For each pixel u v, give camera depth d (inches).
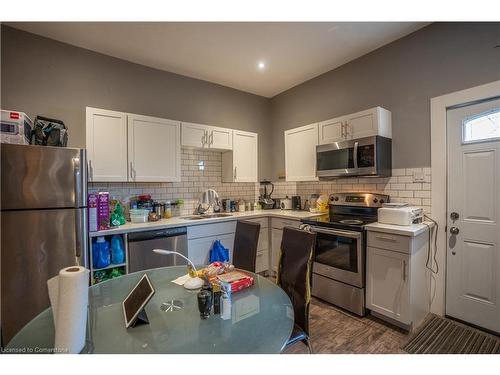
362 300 89.0
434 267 91.3
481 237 82.0
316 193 136.4
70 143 98.8
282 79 136.9
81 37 95.2
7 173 66.8
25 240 68.9
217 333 39.0
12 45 88.4
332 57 114.0
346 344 74.7
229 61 115.8
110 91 108.0
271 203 153.2
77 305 34.2
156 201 120.3
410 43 97.0
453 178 87.9
